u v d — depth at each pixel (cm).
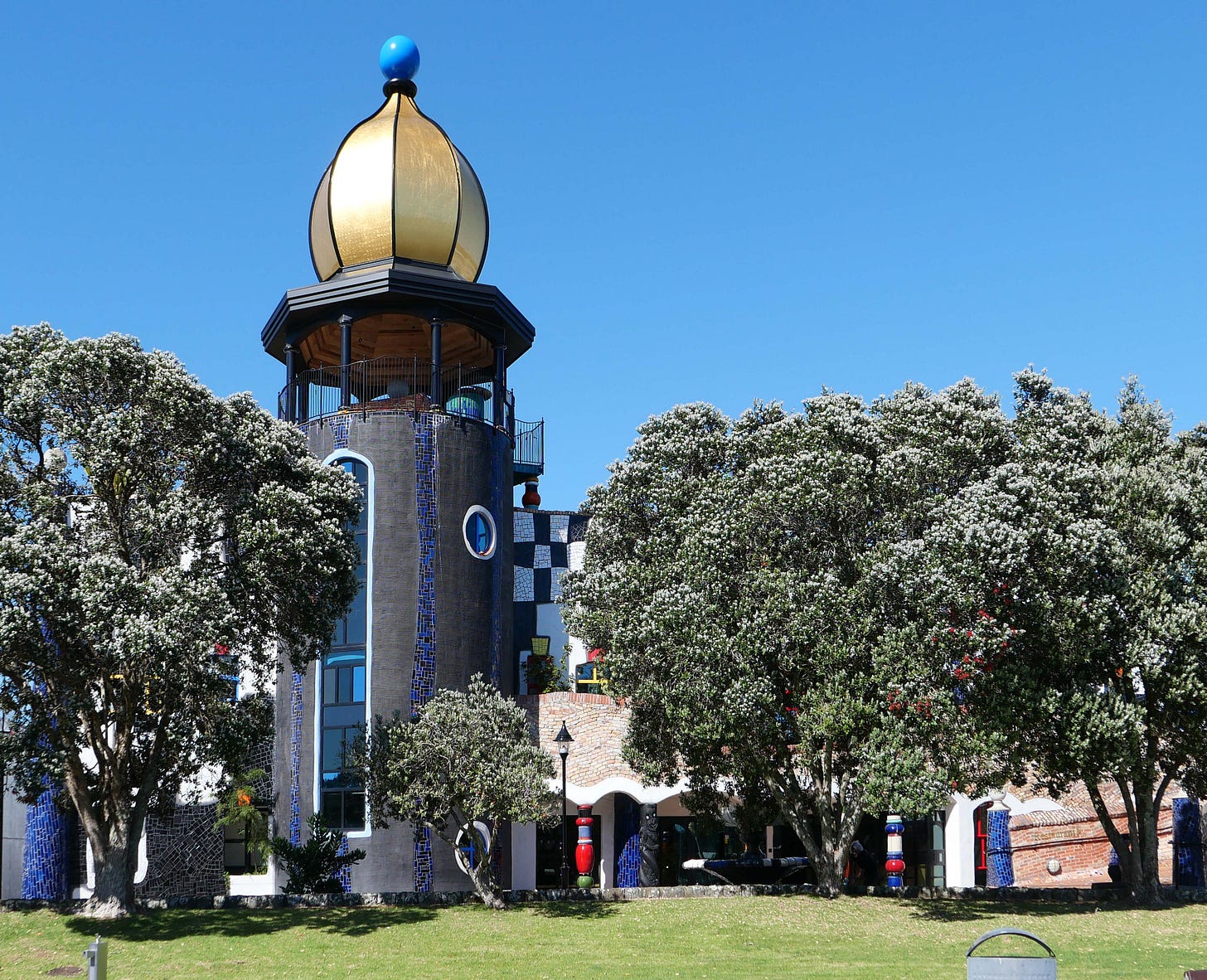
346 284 3844
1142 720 3359
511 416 4156
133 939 2844
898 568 3219
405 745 3238
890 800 3102
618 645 3509
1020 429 3722
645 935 2958
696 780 3741
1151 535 3338
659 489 3791
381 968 2594
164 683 2889
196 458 2964
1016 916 3266
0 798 3934
